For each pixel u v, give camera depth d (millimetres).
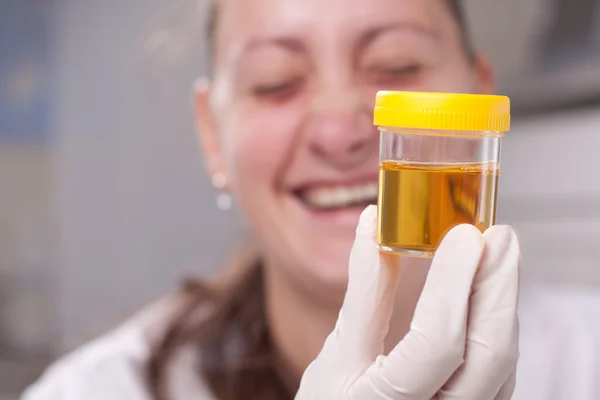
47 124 1706
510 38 1075
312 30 623
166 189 1638
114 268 1693
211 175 759
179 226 1637
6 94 1702
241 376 761
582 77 994
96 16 1630
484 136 430
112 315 1679
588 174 1013
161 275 1651
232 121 663
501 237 441
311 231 642
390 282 463
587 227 1007
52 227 1732
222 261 1573
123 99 1638
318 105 623
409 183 429
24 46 1683
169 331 827
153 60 946
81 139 1693
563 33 1015
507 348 439
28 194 1741
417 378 435
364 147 623
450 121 414
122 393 767
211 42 706
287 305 708
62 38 1669
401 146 430
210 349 784
